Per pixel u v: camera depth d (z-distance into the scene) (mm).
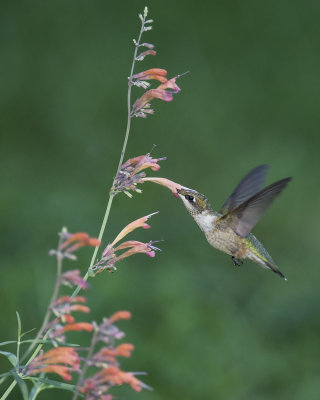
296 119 18469
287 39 19547
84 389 4445
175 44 19219
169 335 10750
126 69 18578
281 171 16719
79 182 16188
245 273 13977
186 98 18344
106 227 13422
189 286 12047
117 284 11242
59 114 17531
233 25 19672
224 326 11133
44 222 13070
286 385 10766
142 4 19453
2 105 17391
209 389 10312
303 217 16047
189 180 16938
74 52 18531
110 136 17500
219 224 6891
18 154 16734
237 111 18406
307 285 13336
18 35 18438
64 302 4473
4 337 10539
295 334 11867
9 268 11531
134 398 9859
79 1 19188
